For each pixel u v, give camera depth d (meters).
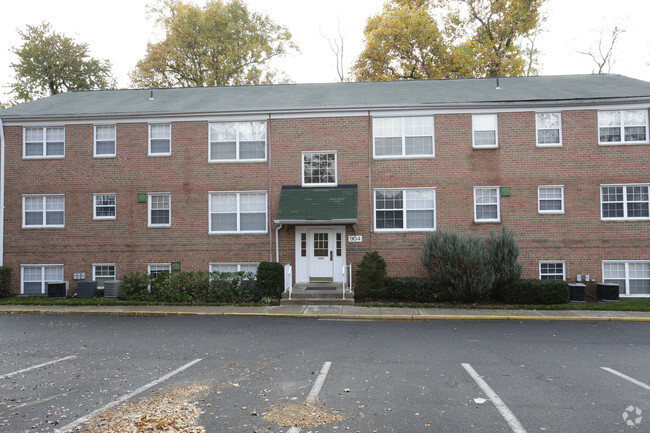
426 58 34.94
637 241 18.38
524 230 18.78
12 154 20.30
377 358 9.77
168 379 8.15
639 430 5.93
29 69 36.69
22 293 20.00
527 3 34.56
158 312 15.61
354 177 19.47
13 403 6.93
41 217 20.20
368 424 6.14
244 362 9.39
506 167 18.97
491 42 35.22
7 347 10.80
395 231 19.11
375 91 22.08
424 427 6.04
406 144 19.45
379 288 17.67
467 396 7.27
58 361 9.46
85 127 20.19
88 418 6.31
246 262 19.52
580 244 18.55
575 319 14.39
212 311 15.77
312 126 19.69
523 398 7.18
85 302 17.38
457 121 19.20
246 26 39.31
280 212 18.59
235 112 19.77
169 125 20.19
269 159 19.72
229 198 19.88
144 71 37.31
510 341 11.52
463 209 19.03
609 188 18.64
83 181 20.11
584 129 18.73
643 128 18.59
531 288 16.67
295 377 8.30
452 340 11.64
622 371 8.77
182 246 19.73
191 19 36.72
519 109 18.98
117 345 11.02
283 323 14.07
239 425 6.07
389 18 33.78
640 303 16.59
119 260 19.84
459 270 16.66
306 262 19.33
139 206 19.94
